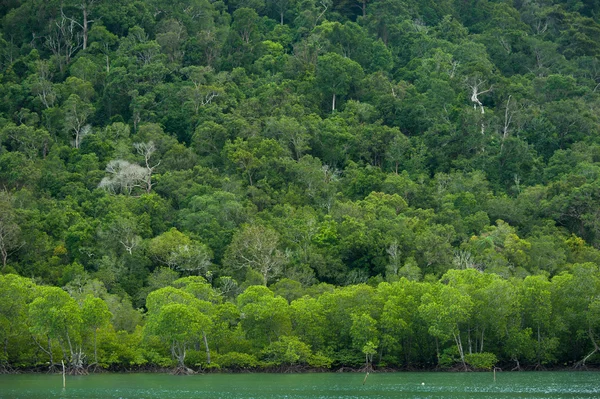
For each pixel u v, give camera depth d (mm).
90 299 190875
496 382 179250
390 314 197625
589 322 194000
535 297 199750
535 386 171375
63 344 194000
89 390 166250
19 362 197375
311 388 171000
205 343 198375
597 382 178000
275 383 180250
